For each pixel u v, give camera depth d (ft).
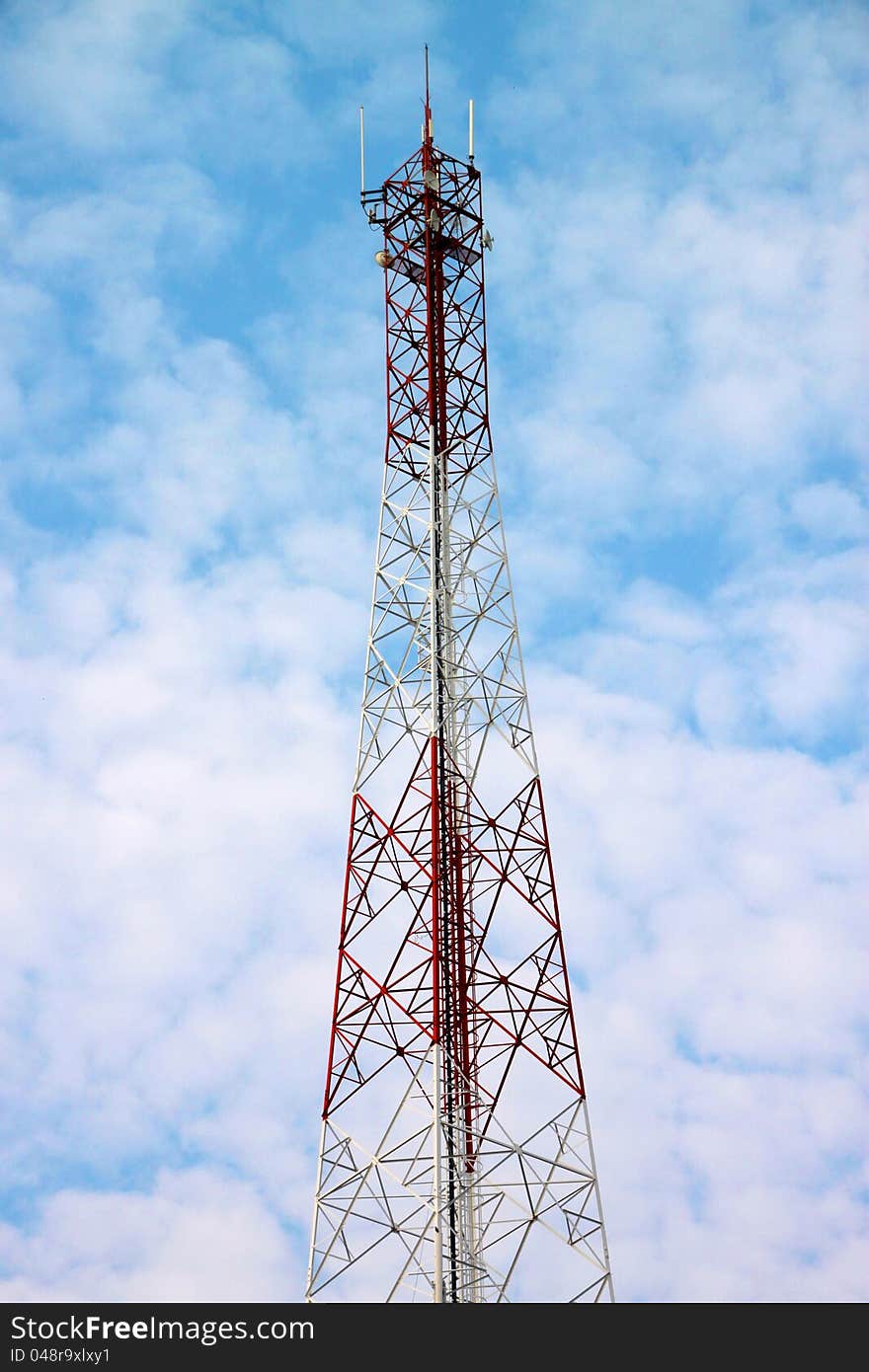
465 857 235.61
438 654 242.37
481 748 240.53
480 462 255.70
